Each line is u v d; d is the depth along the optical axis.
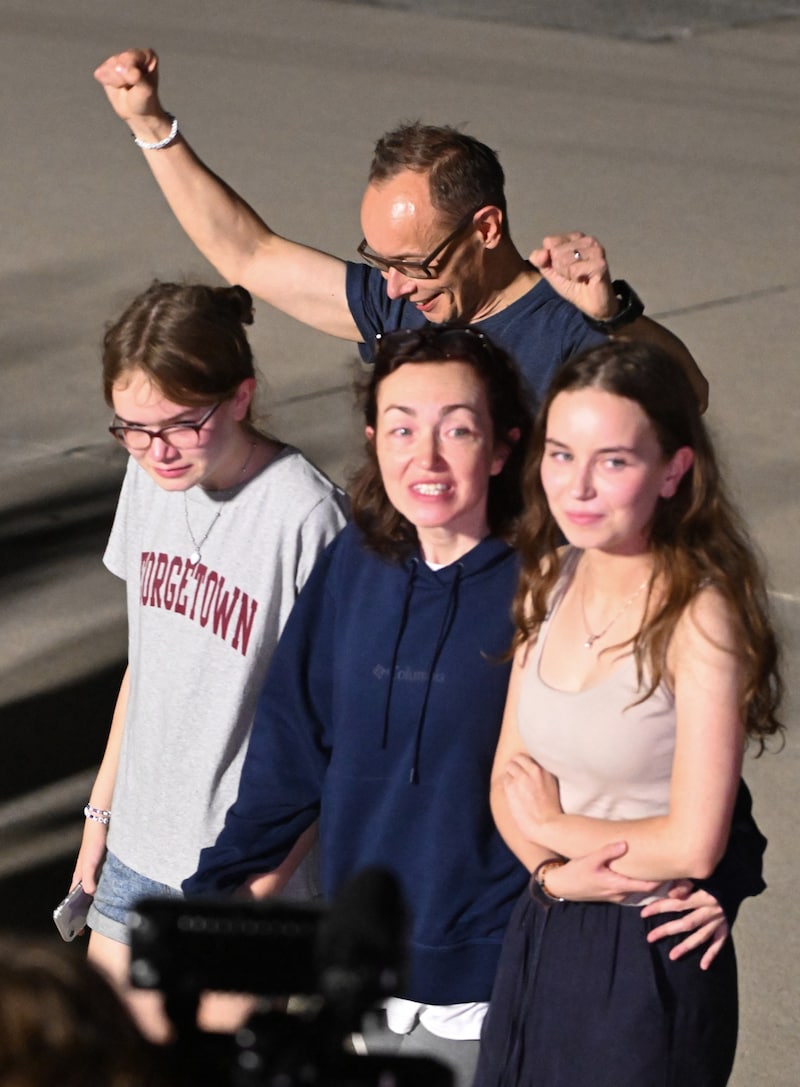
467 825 9.06
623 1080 8.37
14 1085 3.67
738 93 51.22
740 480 23.89
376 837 9.27
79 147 41.72
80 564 20.97
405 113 46.28
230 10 59.25
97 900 10.77
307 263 13.62
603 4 63.78
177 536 10.30
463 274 11.77
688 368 11.09
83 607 19.84
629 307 10.83
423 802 9.12
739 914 14.32
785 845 15.27
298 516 9.92
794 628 18.97
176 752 10.30
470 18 59.94
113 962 10.64
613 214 37.91
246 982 4.43
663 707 8.34
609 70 53.25
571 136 44.81
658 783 8.46
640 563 8.45
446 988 9.18
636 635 8.30
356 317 13.47
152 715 10.42
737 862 8.69
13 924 13.93
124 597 20.14
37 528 21.97
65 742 16.92
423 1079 4.39
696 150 44.06
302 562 9.91
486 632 9.02
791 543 21.69
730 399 27.39
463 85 50.09
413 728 9.06
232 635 10.05
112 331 9.70
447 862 9.10
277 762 9.64
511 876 9.14
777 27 61.47
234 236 13.91
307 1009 4.45
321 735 9.66
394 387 8.89
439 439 8.80
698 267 34.50
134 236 34.81
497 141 43.94
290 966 4.43
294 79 49.66
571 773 8.59
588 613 8.61
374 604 9.23
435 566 9.16
